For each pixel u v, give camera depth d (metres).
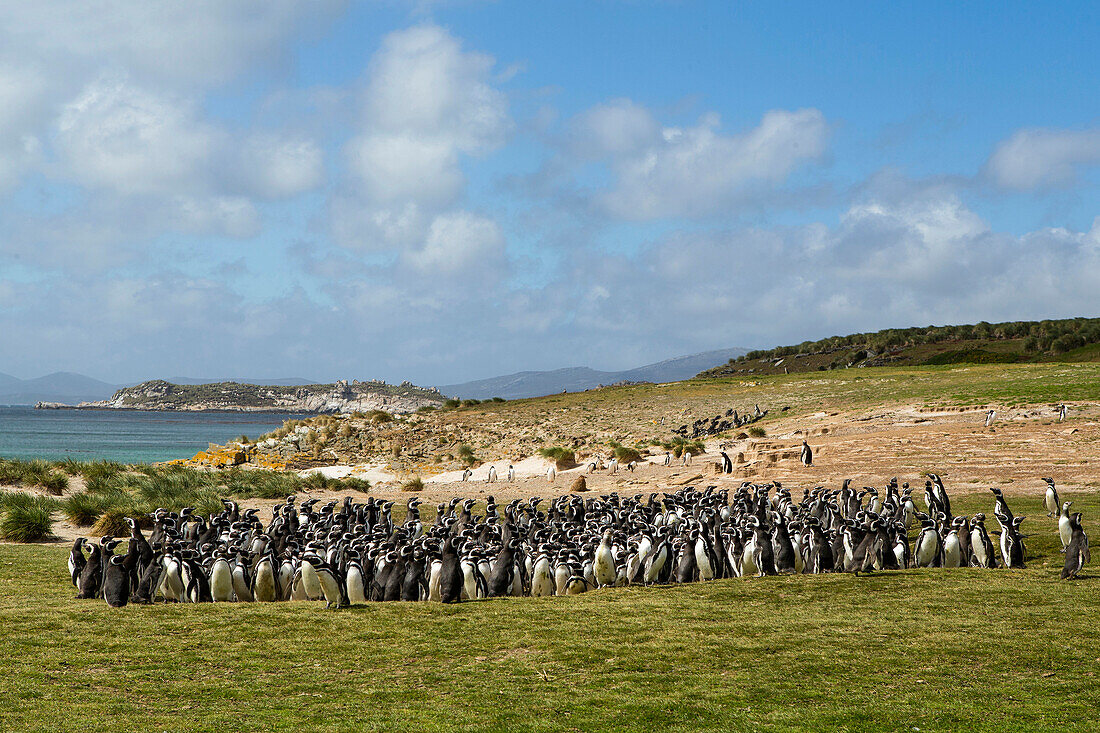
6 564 19.33
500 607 14.62
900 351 142.25
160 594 15.80
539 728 9.10
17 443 104.31
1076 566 15.98
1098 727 8.79
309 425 84.12
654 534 18.20
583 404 96.06
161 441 114.06
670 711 9.57
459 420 88.62
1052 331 132.50
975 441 41.19
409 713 9.55
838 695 9.99
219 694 10.18
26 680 10.59
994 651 11.50
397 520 30.06
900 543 17.62
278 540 19.02
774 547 17.45
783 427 61.62
